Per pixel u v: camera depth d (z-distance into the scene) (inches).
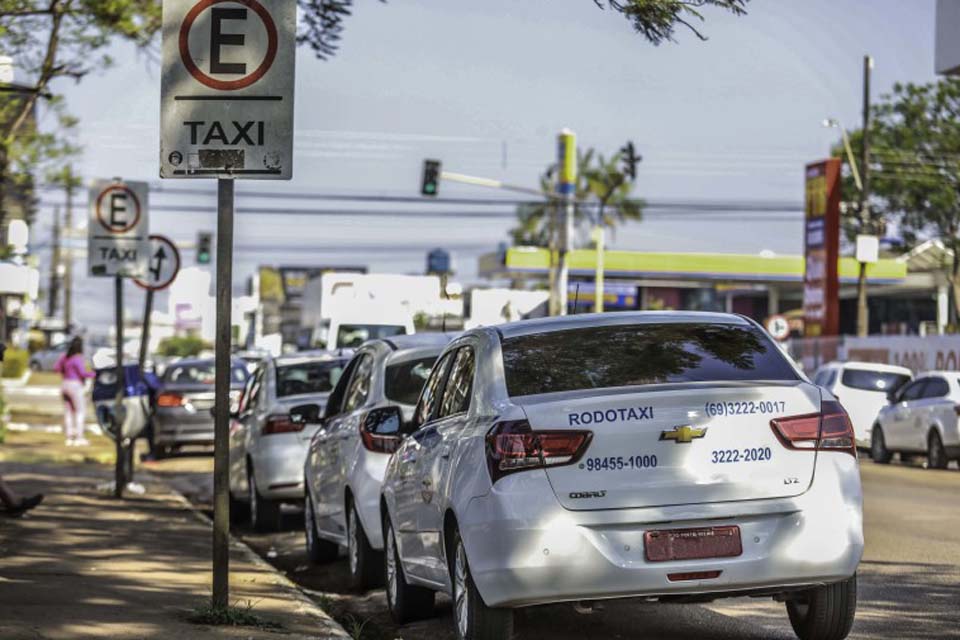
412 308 1496.1
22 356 3422.7
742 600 532.1
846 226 3326.8
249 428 820.6
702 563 377.7
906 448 1428.4
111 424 1081.4
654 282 3796.8
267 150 430.6
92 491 960.3
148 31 865.5
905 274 3491.6
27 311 1428.4
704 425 382.6
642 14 510.0
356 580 587.2
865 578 581.3
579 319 435.2
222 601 447.2
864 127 2458.2
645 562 376.8
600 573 374.9
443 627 493.4
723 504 380.8
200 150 430.3
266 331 4648.1
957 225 2738.7
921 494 1019.9
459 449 411.5
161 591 514.9
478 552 385.7
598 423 379.9
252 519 816.9
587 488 377.4
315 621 468.4
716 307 4229.8
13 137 976.3
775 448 385.7
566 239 2751.0
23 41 848.9
